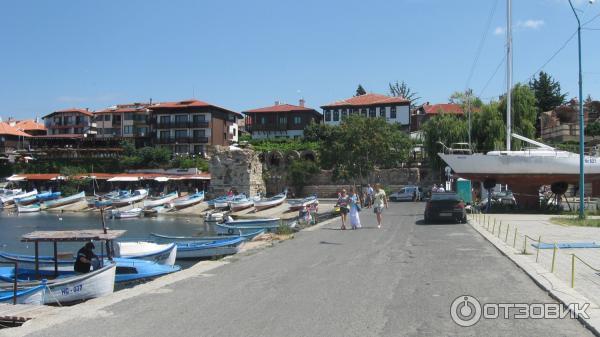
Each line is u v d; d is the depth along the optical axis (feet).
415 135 287.69
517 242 57.57
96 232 59.36
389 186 232.12
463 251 52.42
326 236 71.15
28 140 344.08
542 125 253.44
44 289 46.42
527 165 112.27
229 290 34.88
